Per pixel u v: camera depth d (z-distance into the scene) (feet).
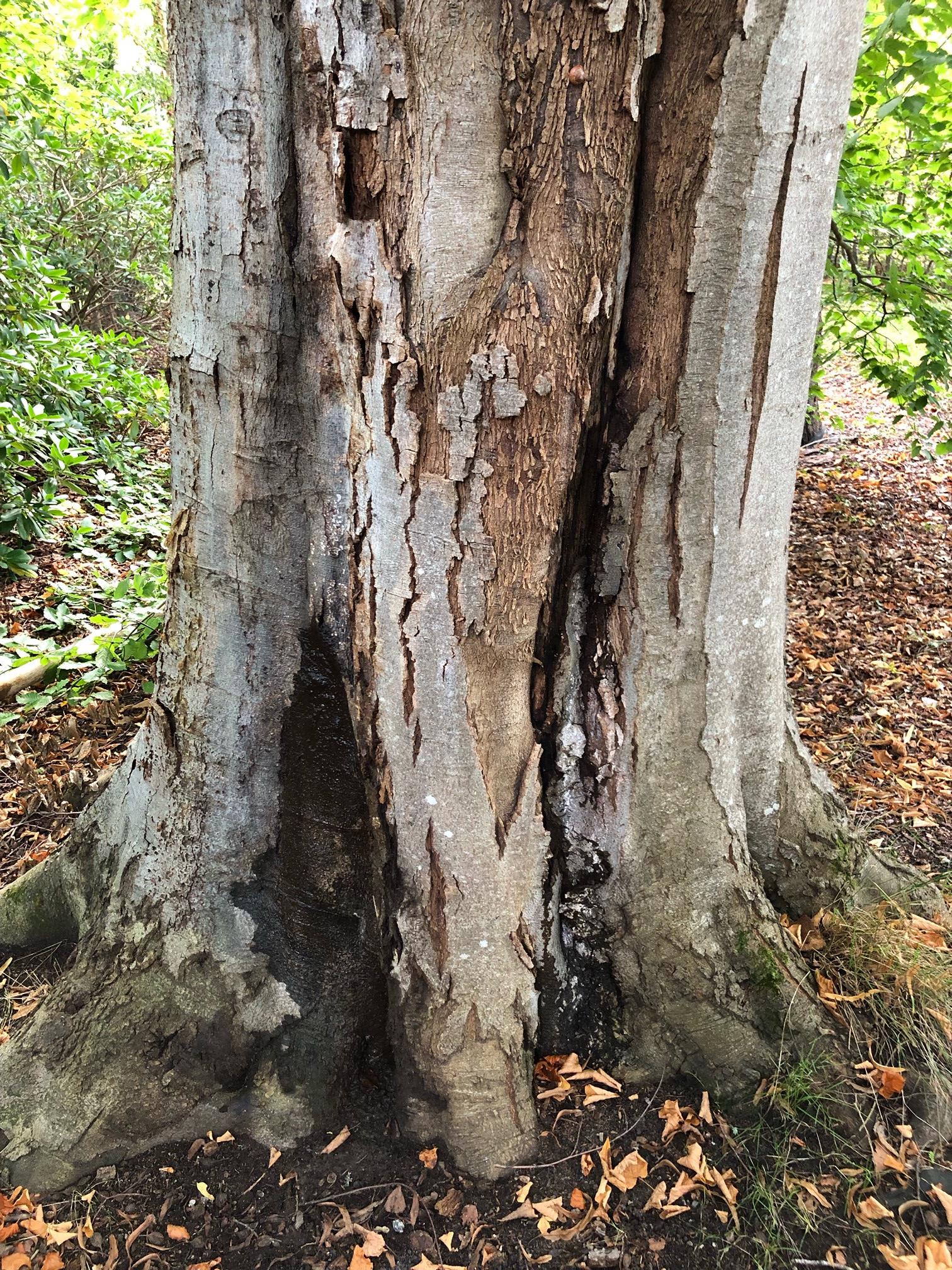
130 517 19.90
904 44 13.26
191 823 7.23
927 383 19.47
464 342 5.21
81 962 7.63
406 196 5.09
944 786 12.67
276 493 6.38
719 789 7.08
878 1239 6.12
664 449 6.02
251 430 6.23
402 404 5.40
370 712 6.30
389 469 5.59
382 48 4.87
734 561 6.53
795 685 16.01
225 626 6.77
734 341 5.78
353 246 5.25
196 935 7.27
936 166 17.74
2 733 12.94
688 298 5.65
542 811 6.74
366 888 7.02
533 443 5.45
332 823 6.91
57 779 11.84
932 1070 7.14
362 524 5.90
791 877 8.27
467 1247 6.13
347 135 5.09
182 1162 6.77
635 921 7.16
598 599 6.52
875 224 18.45
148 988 7.27
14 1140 6.81
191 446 6.52
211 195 5.82
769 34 5.08
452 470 5.46
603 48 4.81
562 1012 7.34
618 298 5.66
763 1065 7.05
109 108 26.27
